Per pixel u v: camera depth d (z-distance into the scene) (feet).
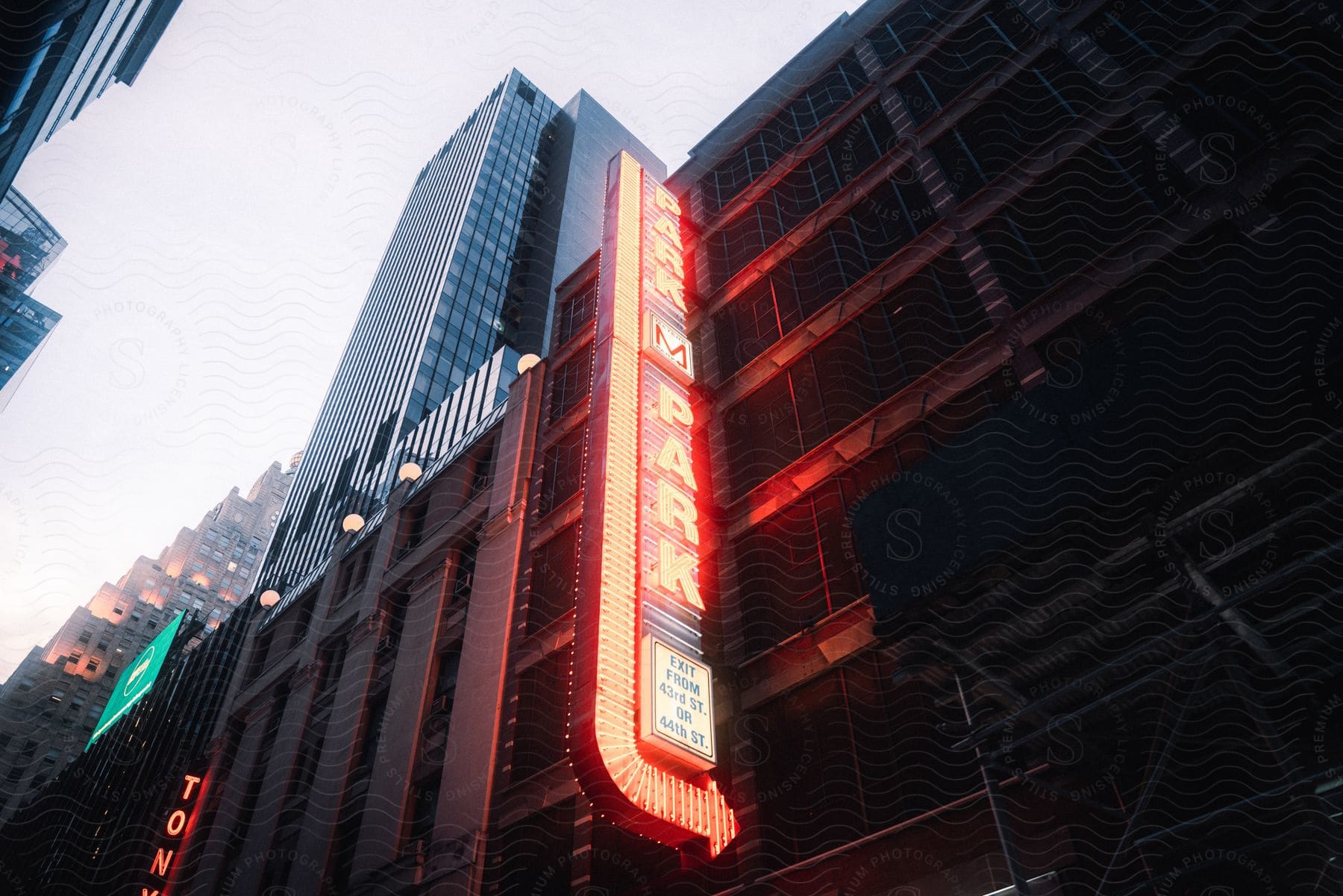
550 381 104.22
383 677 99.25
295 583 152.56
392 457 197.98
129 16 126.31
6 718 377.91
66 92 112.06
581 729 42.75
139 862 122.11
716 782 51.47
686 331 74.79
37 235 352.69
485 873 65.72
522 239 302.86
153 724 169.89
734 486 66.49
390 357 273.13
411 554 108.27
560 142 352.69
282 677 121.60
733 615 59.00
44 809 196.65
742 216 88.07
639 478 56.29
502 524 91.86
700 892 49.65
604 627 46.44
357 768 92.48
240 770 115.65
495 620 83.51
